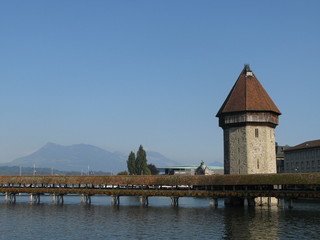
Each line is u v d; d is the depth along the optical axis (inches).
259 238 1731.1
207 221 2206.0
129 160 6122.1
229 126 3201.3
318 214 2479.1
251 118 3100.4
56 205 3201.3
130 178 3282.5
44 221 2255.2
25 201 3641.7
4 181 3590.1
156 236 1792.6
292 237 1743.4
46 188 3449.8
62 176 3521.2
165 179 3169.3
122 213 2613.2
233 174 2979.8
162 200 3959.2
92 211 2741.1
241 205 3100.4
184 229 1958.7
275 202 3139.8
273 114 3216.0
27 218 2381.9
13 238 1774.1
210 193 2918.3
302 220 2213.3
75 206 3112.7
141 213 2608.3
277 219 2257.6
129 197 4453.7
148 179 3225.9
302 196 2637.8
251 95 3166.8
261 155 3093.0
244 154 3097.9
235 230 1916.8
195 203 3563.0
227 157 3213.6
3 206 3115.2
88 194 3361.2
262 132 3117.6
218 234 1824.6
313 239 1699.1
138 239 1732.3
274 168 3186.5
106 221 2242.9
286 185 2920.8
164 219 2305.6
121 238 1758.1
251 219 2265.0
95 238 1763.0
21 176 3614.7
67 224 2142.0
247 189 2935.5
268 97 3262.8
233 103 3181.6
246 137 3102.9
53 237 1790.1
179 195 3009.4
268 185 2915.8
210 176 3036.4
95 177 3405.5
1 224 2151.8
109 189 3267.7
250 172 3068.4
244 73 3307.1
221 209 2819.9
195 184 3031.5
